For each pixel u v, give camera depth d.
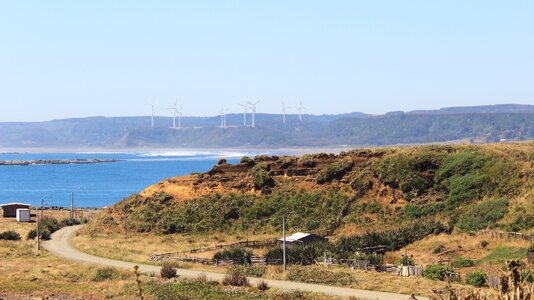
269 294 52.59
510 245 65.19
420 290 51.22
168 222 94.50
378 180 93.19
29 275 64.12
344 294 51.16
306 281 57.72
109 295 56.12
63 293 57.72
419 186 89.56
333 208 90.62
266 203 95.19
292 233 86.00
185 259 71.25
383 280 55.72
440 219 80.75
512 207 76.19
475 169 88.88
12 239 91.81
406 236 73.50
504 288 15.48
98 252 78.44
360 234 76.31
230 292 53.78
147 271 65.00
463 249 67.31
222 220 93.31
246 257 68.50
